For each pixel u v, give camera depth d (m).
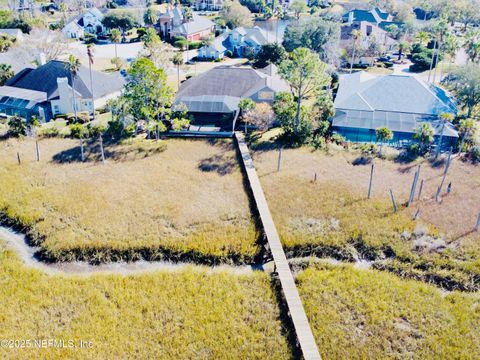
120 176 54.69
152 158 60.00
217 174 55.84
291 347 31.75
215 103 73.00
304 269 40.47
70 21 142.25
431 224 45.56
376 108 69.56
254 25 154.75
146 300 35.62
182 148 63.50
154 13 157.12
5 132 65.44
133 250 42.09
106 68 106.75
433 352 31.42
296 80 63.16
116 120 67.75
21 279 37.59
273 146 63.84
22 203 48.41
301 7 173.50
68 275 38.88
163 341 31.94
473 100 72.94
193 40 138.00
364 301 35.81
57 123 70.88
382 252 42.50
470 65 77.06
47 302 35.03
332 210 47.91
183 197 50.41
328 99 67.88
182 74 102.62
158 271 39.22
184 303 35.47
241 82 78.31
